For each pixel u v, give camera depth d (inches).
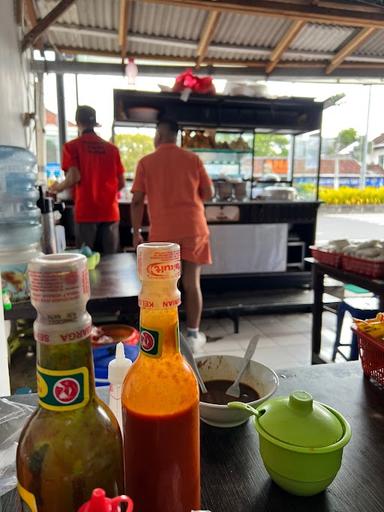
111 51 160.1
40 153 144.3
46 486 14.3
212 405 26.1
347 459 24.4
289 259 173.2
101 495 12.1
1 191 64.8
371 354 34.1
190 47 155.8
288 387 33.2
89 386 14.7
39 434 14.5
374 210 210.1
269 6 122.3
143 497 16.0
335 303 127.3
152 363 16.1
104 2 128.8
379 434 26.9
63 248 90.9
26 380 87.1
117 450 15.5
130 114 157.6
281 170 186.9
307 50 161.8
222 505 20.8
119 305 60.1
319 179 175.9
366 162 203.9
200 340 117.4
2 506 20.5
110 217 128.8
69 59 166.7
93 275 73.6
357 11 128.6
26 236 57.9
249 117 169.6
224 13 134.8
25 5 120.1
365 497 21.4
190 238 106.5
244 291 163.3
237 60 168.6
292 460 20.6
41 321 13.5
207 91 154.1
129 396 16.1
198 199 109.7
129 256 93.7
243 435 26.8
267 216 162.1
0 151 66.4
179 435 15.8
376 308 90.7
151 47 156.7
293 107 170.2
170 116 161.9
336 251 89.9
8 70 96.4
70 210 139.6
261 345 126.4
